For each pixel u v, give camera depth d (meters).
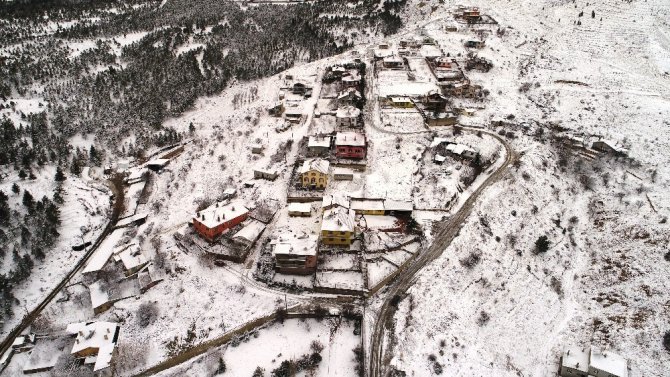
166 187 128.62
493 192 116.31
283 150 132.25
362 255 96.31
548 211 115.81
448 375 76.69
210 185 123.50
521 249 104.38
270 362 78.94
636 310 91.38
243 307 88.88
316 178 114.19
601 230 112.00
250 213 109.50
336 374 76.50
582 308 94.75
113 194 131.38
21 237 109.06
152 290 95.19
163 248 103.75
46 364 81.06
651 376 79.19
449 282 92.75
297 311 86.62
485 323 87.81
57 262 105.69
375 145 133.38
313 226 105.62
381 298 88.75
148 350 82.31
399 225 103.19
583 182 125.25
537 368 82.75
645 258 100.88
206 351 81.75
